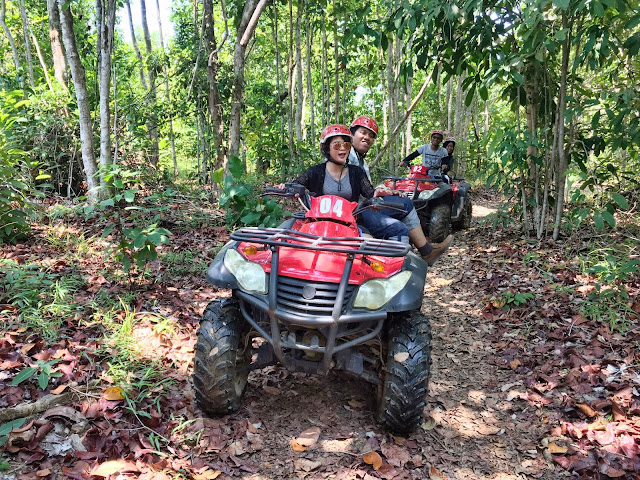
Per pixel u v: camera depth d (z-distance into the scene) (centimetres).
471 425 338
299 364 310
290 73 1338
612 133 699
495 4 668
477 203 1308
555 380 378
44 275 469
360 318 292
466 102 750
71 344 372
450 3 621
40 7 1694
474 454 307
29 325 390
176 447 293
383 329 337
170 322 436
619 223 762
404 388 301
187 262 602
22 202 606
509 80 741
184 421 315
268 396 362
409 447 309
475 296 577
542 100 735
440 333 489
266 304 297
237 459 289
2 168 576
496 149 720
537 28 612
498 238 815
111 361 359
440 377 403
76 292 477
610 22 645
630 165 965
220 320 317
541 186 785
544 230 759
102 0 780
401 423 307
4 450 267
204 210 843
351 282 302
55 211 689
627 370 382
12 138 686
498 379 397
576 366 394
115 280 516
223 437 306
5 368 332
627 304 482
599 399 347
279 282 306
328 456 298
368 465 291
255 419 331
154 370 359
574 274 577
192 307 482
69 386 323
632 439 299
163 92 1529
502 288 576
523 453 308
